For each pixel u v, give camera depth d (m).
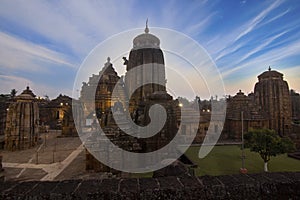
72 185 4.56
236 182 4.75
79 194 4.24
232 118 46.41
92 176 17.19
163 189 4.43
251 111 46.25
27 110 30.95
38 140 35.22
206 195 4.48
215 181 4.79
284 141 23.61
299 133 37.00
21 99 31.19
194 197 4.44
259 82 50.44
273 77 47.09
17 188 4.39
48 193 4.24
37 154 24.81
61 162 22.36
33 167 20.62
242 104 48.12
